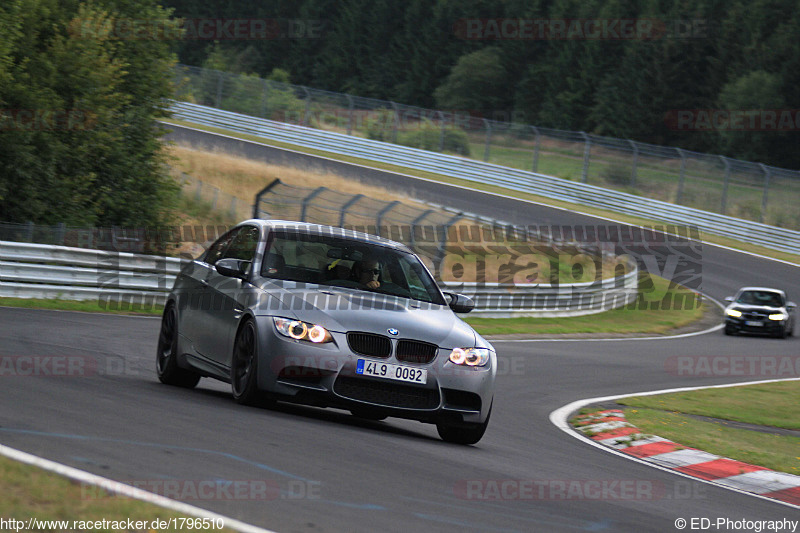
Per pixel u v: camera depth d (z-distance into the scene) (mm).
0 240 58344
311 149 165500
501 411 35750
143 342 40438
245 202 109000
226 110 183250
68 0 83375
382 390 24484
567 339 73500
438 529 15000
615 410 39125
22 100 73688
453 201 136125
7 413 19016
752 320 89562
